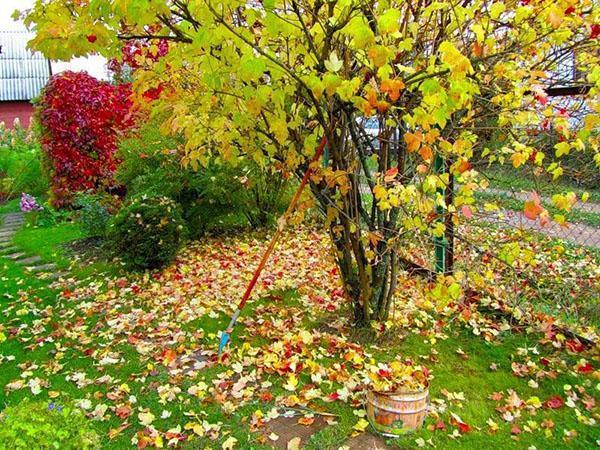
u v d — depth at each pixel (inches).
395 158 134.7
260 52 88.7
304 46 101.7
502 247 122.4
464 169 100.6
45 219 333.7
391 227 132.0
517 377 121.1
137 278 204.2
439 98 87.7
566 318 142.3
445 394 113.3
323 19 100.0
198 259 226.1
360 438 100.0
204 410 110.3
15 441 70.9
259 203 271.4
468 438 99.0
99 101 338.6
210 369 127.6
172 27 99.4
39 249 261.9
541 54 112.7
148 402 114.0
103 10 84.2
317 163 118.5
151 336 148.9
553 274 161.9
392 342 137.8
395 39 100.6
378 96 105.5
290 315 158.1
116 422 107.6
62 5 101.2
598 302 148.3
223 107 117.5
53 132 335.9
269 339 143.6
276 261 216.7
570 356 128.3
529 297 149.2
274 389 117.7
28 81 859.4
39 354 140.8
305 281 187.6
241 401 112.8
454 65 81.2
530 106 103.6
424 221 109.0
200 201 254.4
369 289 137.9
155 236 206.7
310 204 131.8
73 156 338.3
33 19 102.1
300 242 245.9
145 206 212.5
